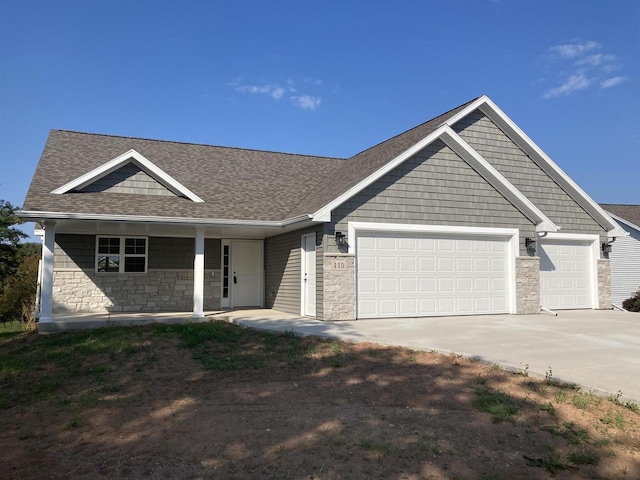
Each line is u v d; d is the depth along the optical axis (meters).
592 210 17.62
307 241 14.24
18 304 23.52
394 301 13.86
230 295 17.09
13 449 4.98
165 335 10.64
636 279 24.17
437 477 4.32
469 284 14.88
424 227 14.23
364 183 13.39
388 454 4.73
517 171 17.27
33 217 11.38
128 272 15.76
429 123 17.08
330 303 13.00
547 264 16.92
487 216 15.12
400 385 7.02
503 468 4.50
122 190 14.04
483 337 10.48
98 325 12.18
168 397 6.63
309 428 5.37
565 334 10.98
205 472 4.38
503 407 6.03
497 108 16.81
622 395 6.38
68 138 17.08
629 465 4.63
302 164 19.80
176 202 14.12
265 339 10.20
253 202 15.32
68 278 15.14
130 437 5.23
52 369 8.37
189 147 19.08
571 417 5.80
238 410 6.01
